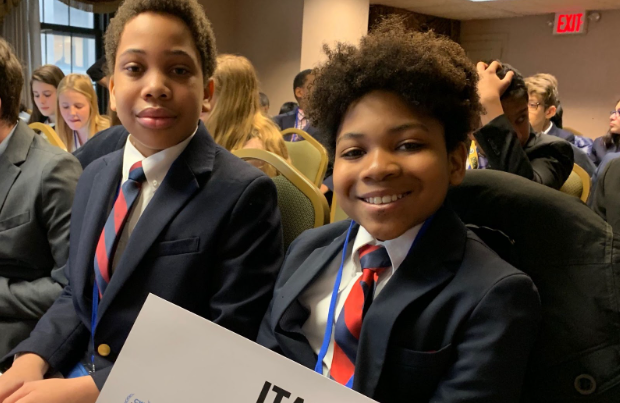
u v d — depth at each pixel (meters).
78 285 0.98
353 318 0.72
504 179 0.79
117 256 0.95
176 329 0.71
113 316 0.91
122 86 0.91
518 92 1.21
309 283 0.82
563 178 1.70
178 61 0.91
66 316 1.03
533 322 0.65
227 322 0.90
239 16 6.39
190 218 0.93
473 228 0.79
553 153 1.68
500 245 0.77
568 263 0.72
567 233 0.73
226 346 0.68
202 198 0.94
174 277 0.90
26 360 0.95
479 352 0.64
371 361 0.67
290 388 0.64
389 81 0.67
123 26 0.91
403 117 0.66
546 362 0.72
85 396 0.83
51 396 0.81
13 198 1.16
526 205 0.76
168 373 0.71
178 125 0.93
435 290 0.68
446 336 0.66
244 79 1.80
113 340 0.92
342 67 0.72
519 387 0.66
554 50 6.89
